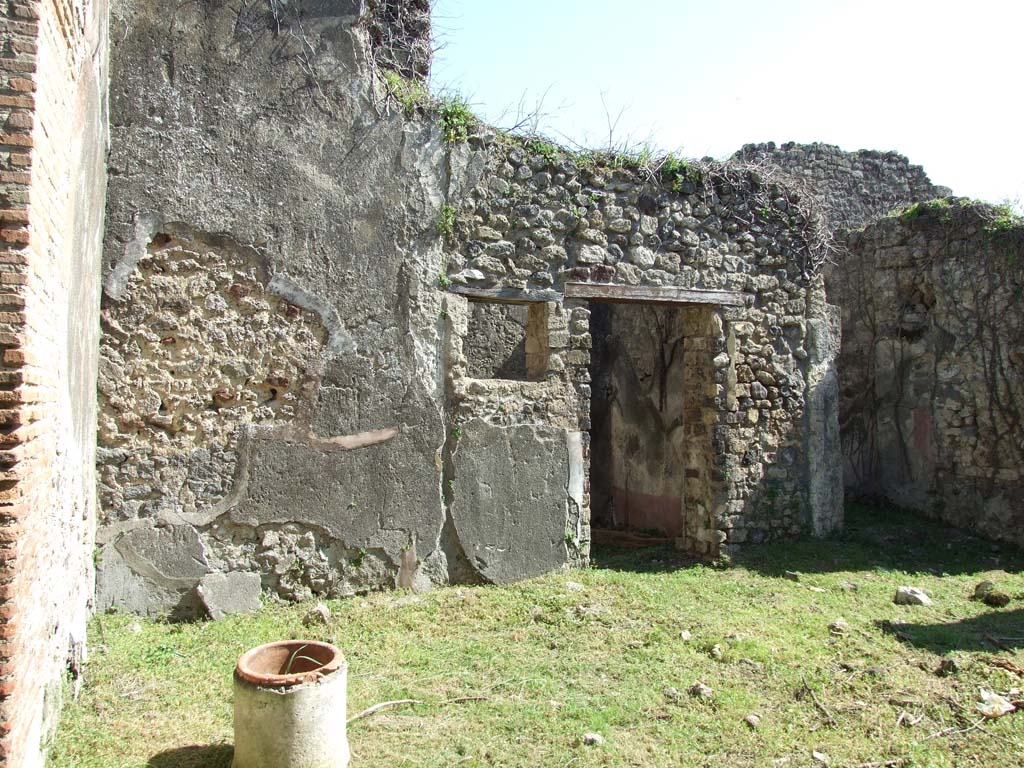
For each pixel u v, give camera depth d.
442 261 6.21
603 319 10.16
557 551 6.54
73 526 3.96
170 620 5.27
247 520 5.52
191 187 5.41
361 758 3.44
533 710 3.97
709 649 4.90
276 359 5.65
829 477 8.11
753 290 7.76
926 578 6.95
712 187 7.56
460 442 6.18
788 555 7.36
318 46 5.83
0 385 2.58
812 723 3.97
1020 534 8.16
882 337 9.62
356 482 5.84
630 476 9.59
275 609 5.50
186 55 5.41
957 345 8.81
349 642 4.90
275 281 5.65
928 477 9.09
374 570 5.88
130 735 3.53
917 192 13.02
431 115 6.21
